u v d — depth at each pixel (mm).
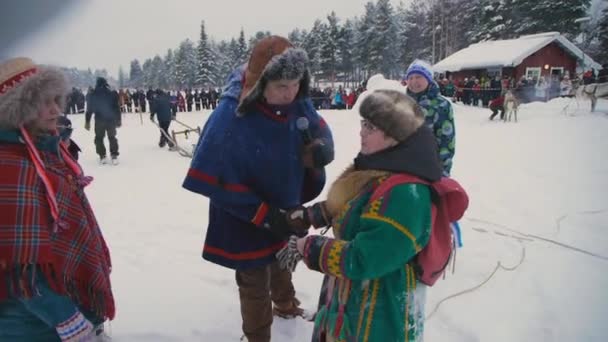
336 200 1653
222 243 2270
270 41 2047
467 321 2863
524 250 3971
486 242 4172
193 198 5910
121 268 3631
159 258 3846
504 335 2717
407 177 1495
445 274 3506
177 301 3092
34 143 1523
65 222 1549
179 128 18016
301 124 2178
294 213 1955
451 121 3146
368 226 1491
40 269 1454
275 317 2873
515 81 25172
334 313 1666
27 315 1564
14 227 1383
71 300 1557
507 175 7066
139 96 26641
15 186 1406
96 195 6125
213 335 2707
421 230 1489
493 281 3391
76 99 24375
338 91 26438
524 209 5250
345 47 55875
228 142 2025
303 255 1608
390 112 1489
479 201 5617
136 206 5547
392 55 54562
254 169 2086
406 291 1576
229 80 2279
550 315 2906
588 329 2734
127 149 10797
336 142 10773
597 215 4980
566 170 7328
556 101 19219
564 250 3980
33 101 1453
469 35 48219
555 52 27125
